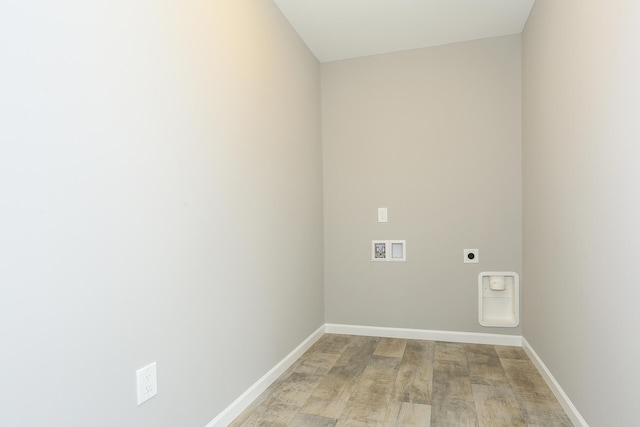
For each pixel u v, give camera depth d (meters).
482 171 3.00
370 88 3.25
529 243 2.69
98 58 1.17
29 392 0.98
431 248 3.12
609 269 1.43
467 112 3.03
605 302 1.47
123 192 1.26
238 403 1.94
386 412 1.96
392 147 3.20
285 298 2.56
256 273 2.17
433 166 3.11
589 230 1.62
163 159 1.45
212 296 1.75
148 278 1.37
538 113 2.42
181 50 1.56
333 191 3.34
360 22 2.71
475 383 2.29
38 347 1.00
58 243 1.05
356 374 2.44
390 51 3.19
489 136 2.99
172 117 1.50
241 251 2.01
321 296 3.28
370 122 3.25
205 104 1.71
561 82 1.96
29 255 0.98
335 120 3.33
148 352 1.37
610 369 1.44
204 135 1.70
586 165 1.64
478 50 3.01
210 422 1.72
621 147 1.32
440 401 2.07
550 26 2.15
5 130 0.92
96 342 1.17
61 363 1.06
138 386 1.32
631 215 1.26
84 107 1.13
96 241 1.17
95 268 1.16
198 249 1.65
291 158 2.69
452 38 2.98
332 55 3.24
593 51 1.56
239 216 1.99
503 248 2.96
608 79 1.42
